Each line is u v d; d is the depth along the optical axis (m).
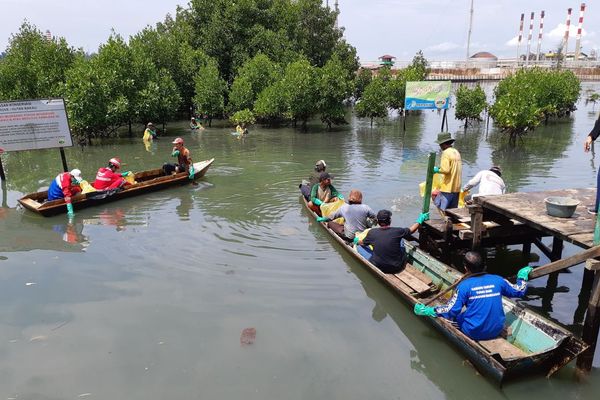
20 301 6.48
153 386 4.78
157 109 23.38
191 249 8.33
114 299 6.54
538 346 5.10
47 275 7.33
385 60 58.78
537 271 5.24
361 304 6.49
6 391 4.69
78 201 10.73
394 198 11.37
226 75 33.72
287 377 4.94
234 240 8.76
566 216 5.79
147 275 7.29
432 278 6.94
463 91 26.00
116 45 22.31
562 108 28.52
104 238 8.92
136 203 11.32
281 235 9.02
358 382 4.88
